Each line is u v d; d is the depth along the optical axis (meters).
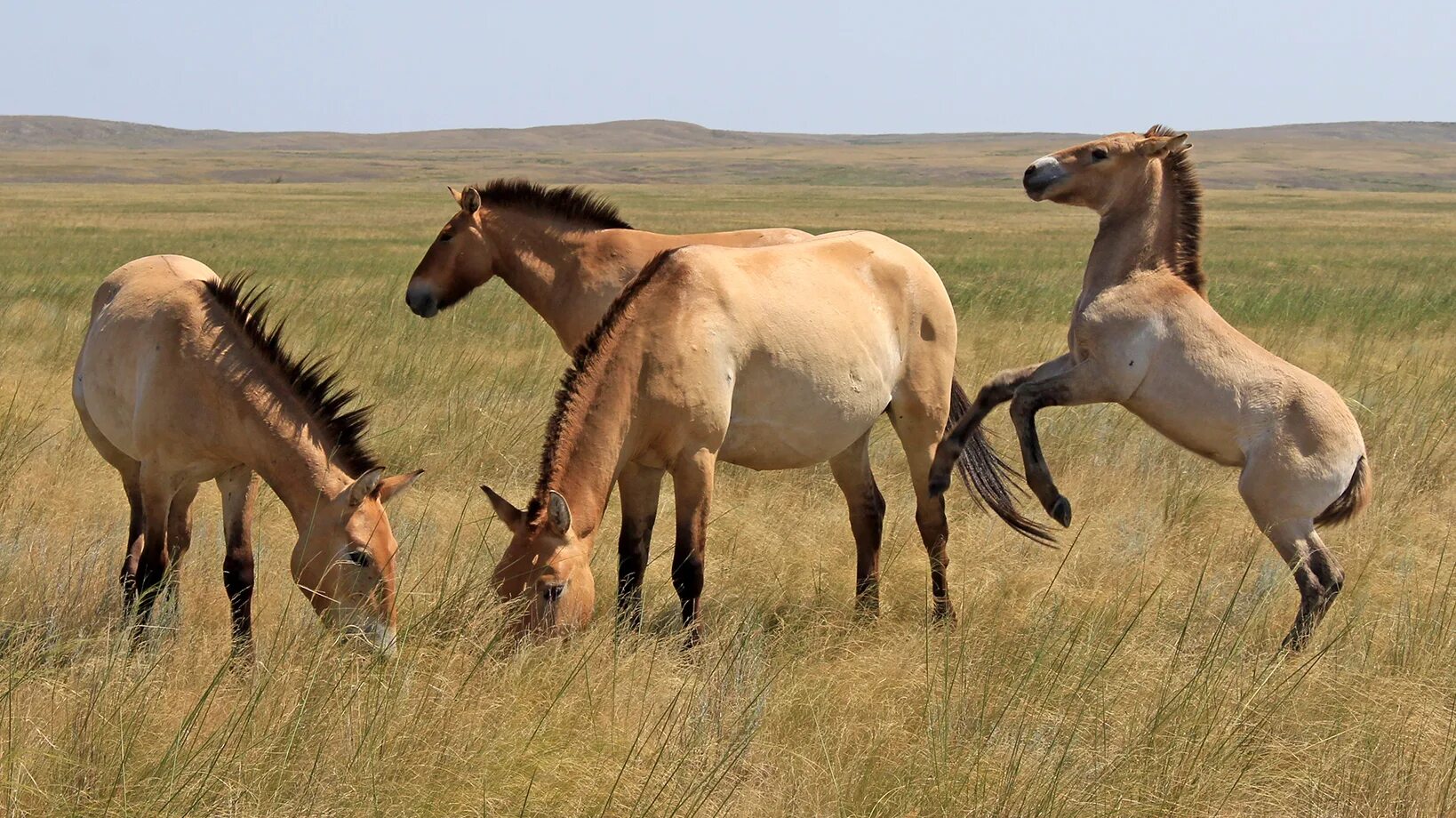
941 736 6.21
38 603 7.83
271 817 5.31
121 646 6.85
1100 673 6.98
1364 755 6.24
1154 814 5.77
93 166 176.25
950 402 9.70
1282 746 6.30
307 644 6.83
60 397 14.00
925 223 74.69
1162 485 11.74
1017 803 5.73
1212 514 10.91
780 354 8.16
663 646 7.45
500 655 6.79
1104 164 8.35
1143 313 8.22
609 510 10.73
